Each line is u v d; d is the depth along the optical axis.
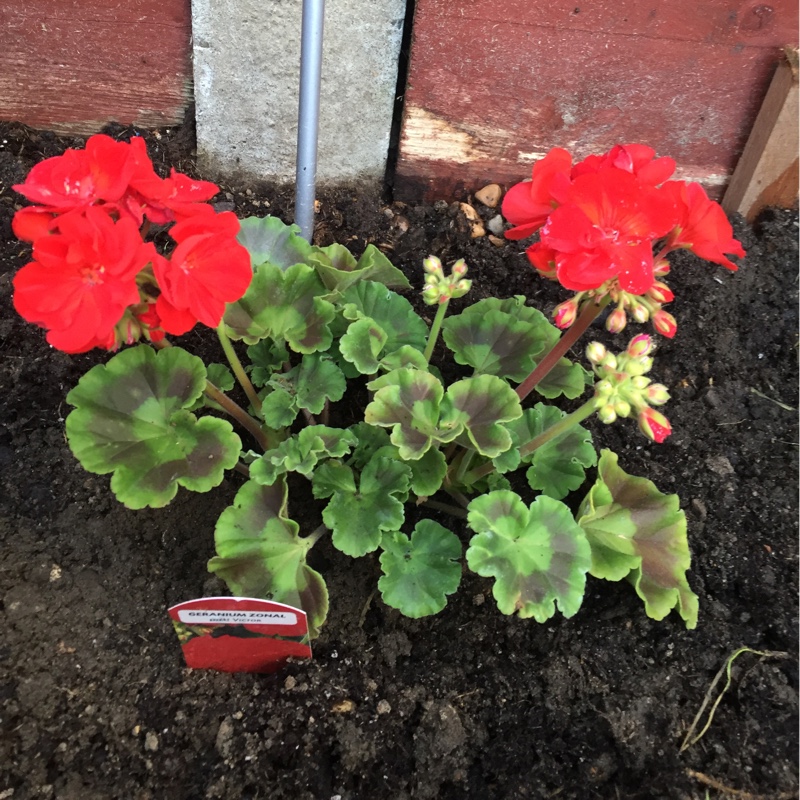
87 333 0.31
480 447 0.41
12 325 0.53
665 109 0.60
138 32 0.58
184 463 0.42
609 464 0.47
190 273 0.34
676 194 0.34
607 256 0.32
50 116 0.62
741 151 0.63
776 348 0.58
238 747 0.40
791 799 0.40
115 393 0.42
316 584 0.42
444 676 0.43
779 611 0.46
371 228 0.61
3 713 0.41
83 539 0.46
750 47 0.57
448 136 0.61
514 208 0.35
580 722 0.42
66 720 0.41
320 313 0.47
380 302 0.50
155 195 0.33
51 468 0.49
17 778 0.39
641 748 0.41
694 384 0.56
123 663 0.43
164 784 0.39
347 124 0.60
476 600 0.46
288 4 0.54
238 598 0.37
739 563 0.48
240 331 0.45
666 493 0.51
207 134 0.61
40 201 0.32
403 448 0.41
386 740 0.41
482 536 0.40
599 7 0.56
